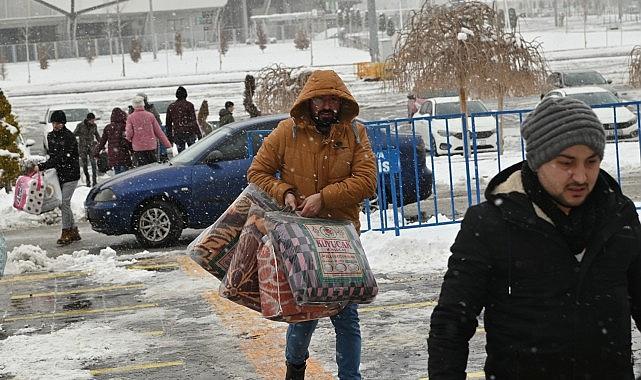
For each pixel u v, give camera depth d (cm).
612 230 307
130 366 721
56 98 5647
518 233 311
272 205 555
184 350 759
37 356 760
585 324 307
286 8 10988
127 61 8169
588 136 299
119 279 1099
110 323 873
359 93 5047
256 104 2355
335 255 525
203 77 6372
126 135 1731
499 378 319
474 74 2086
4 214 1748
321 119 546
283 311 521
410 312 845
